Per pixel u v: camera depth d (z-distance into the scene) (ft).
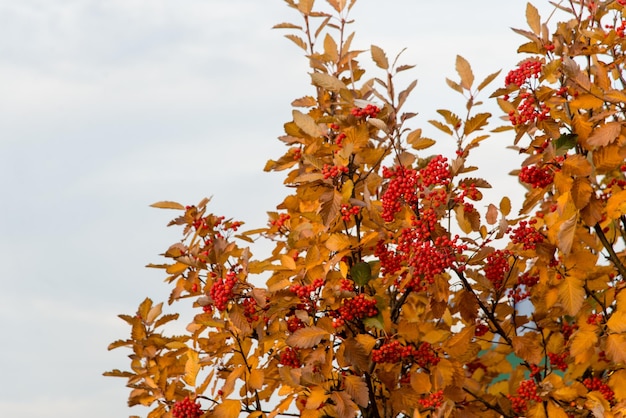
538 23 17.48
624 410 15.87
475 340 21.27
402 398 17.38
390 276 17.60
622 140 16.66
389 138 16.92
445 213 17.62
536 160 16.75
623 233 21.08
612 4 18.90
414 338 17.40
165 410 18.03
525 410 18.08
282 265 16.33
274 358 17.99
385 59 17.61
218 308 16.33
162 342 18.88
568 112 17.56
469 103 17.70
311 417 16.16
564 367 18.95
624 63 18.93
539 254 17.17
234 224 18.81
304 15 20.74
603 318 17.93
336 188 16.99
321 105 20.31
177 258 17.56
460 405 17.69
